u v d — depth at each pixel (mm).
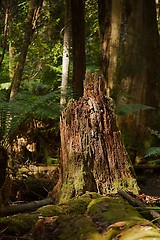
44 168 6402
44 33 10758
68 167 3934
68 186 3877
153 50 7789
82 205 3248
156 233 2369
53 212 3170
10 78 9492
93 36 12477
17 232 2908
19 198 4934
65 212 3186
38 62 10891
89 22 12008
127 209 2955
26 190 5004
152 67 7715
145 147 7145
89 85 4043
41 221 2848
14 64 9602
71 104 4004
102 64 8086
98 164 3926
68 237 2666
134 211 2932
